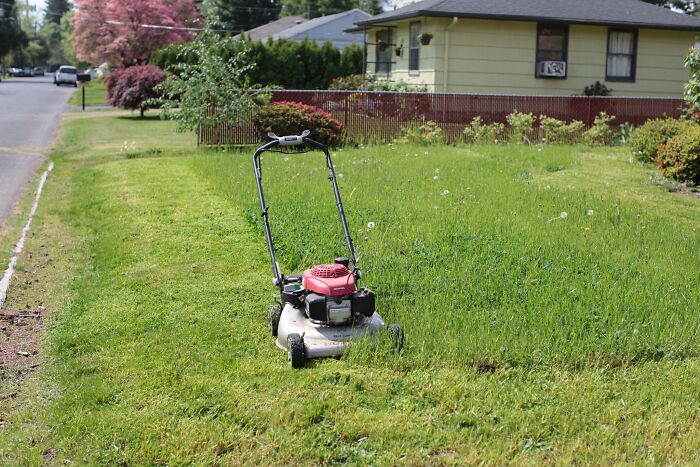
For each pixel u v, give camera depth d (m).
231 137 17.45
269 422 4.45
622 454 4.02
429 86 21.20
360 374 4.98
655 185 12.18
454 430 4.29
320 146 6.23
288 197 10.30
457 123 18.83
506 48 21.16
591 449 4.06
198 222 9.51
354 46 30.86
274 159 14.45
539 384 4.82
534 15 20.69
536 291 6.41
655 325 5.63
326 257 7.43
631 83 22.56
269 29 52.62
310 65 30.06
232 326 6.07
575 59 21.86
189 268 7.66
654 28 21.98
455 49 20.72
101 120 27.83
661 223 9.19
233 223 9.33
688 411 4.48
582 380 4.86
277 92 18.12
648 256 7.67
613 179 12.64
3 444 4.38
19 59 109.06
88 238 9.53
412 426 4.34
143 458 4.13
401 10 23.20
